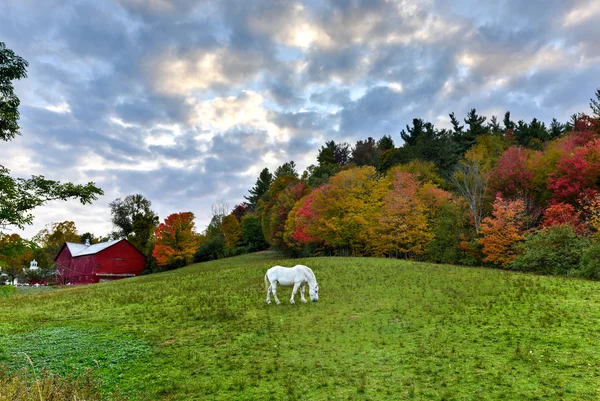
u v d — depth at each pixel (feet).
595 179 99.76
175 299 68.85
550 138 214.48
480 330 38.50
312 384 27.68
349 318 48.08
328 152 324.19
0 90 31.48
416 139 242.78
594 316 39.52
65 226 335.26
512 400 23.38
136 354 36.37
